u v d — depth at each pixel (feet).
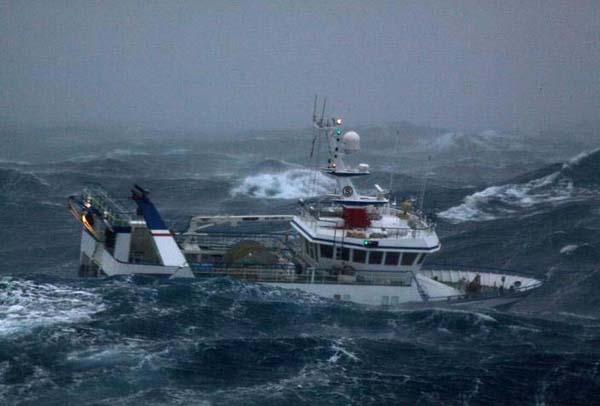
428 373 477.36
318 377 461.37
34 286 569.64
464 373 479.41
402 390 453.17
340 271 617.21
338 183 650.43
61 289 566.36
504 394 457.68
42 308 529.45
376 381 461.37
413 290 609.01
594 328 591.78
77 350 471.62
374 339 525.34
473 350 520.42
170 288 575.38
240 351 486.38
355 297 603.26
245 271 612.29
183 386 439.63
